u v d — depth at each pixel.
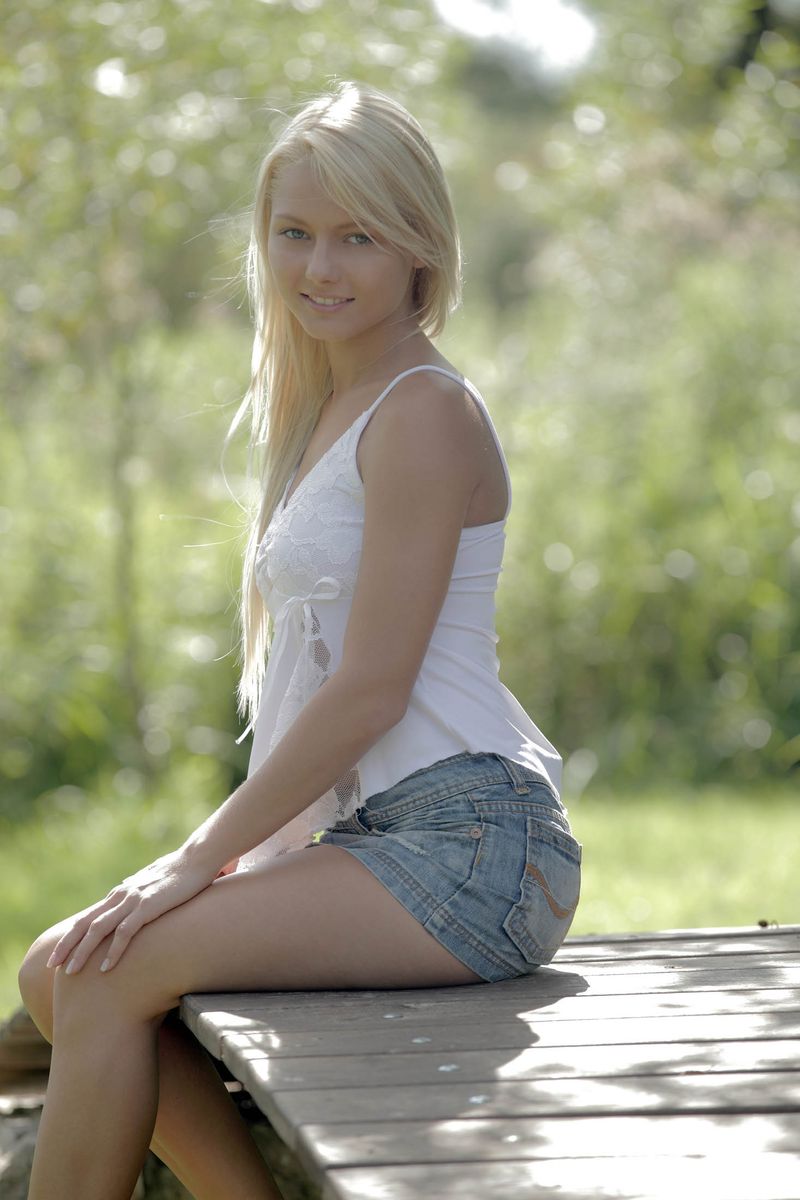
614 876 12.25
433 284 5.24
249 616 5.75
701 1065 4.05
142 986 4.59
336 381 5.43
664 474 17.81
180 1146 4.84
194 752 15.84
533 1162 3.41
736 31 20.23
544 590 17.33
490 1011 4.56
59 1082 4.59
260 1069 3.99
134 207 14.49
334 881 4.73
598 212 21.61
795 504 17.50
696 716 16.89
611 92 20.08
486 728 4.92
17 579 16.08
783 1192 3.25
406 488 4.79
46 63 13.82
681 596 17.23
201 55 13.95
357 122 5.01
